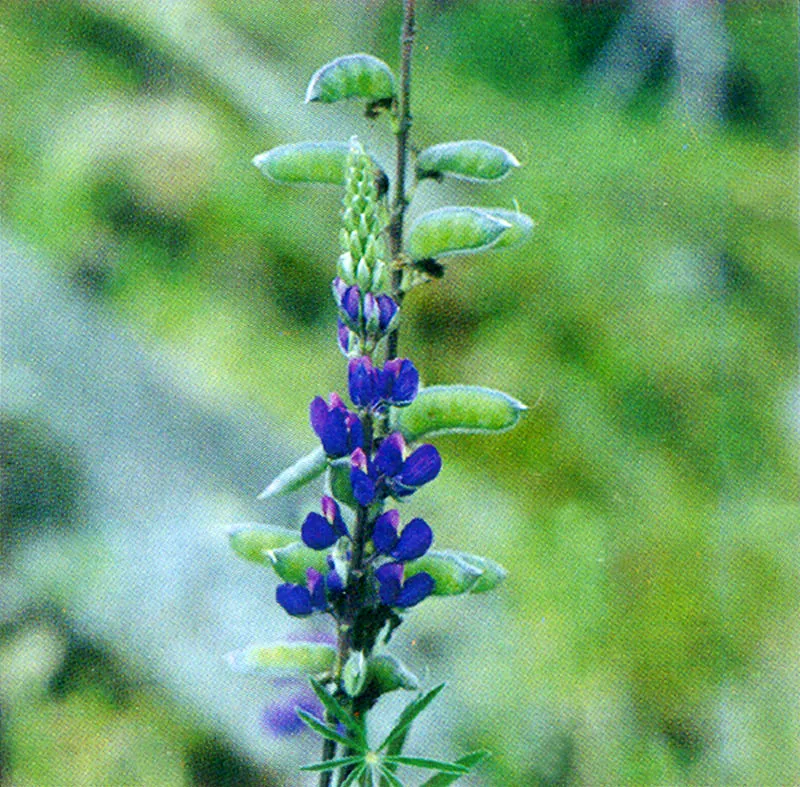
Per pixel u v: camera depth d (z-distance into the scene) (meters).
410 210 2.24
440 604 1.45
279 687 1.06
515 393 2.00
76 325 1.72
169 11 2.64
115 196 2.14
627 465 1.87
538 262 2.23
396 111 0.86
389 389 0.83
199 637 1.39
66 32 2.51
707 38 2.85
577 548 1.55
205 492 1.55
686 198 2.48
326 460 0.85
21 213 2.06
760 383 2.12
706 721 1.44
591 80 2.90
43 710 1.30
